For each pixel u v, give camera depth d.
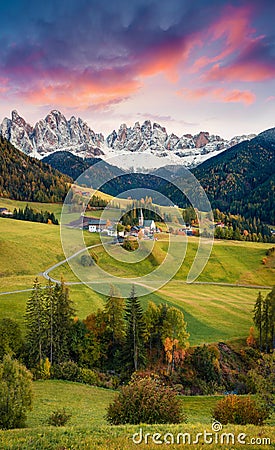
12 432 12.23
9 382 16.88
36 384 30.58
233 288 67.81
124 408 13.68
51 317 38.16
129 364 36.44
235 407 14.98
